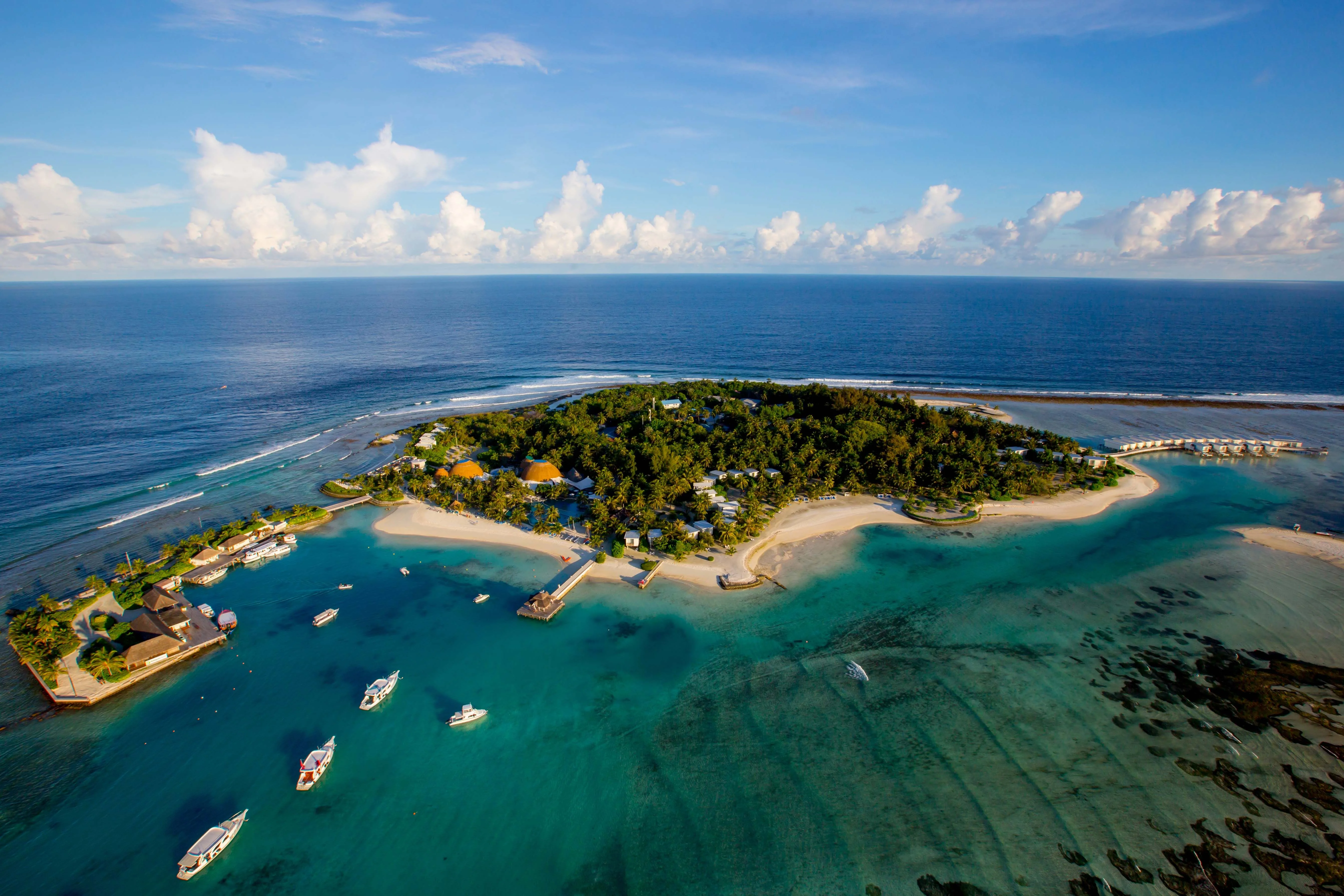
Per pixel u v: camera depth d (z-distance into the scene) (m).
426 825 48.66
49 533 96.75
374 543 94.88
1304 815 47.84
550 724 59.03
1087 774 52.03
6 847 46.56
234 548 90.25
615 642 70.94
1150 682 63.00
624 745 56.44
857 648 69.06
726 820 48.75
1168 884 42.78
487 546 93.19
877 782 51.84
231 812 49.72
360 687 64.12
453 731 58.09
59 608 73.62
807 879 43.88
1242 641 69.38
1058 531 97.31
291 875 44.72
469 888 43.84
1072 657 67.00
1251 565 85.56
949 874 43.91
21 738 56.75
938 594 79.75
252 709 60.88
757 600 78.62
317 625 74.00
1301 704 59.50
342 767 54.16
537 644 70.62
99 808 49.91
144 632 68.19
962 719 58.44
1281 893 41.91
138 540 94.69
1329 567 84.75
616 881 44.28
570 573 84.75
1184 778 51.44
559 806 50.28
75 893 43.38
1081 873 43.75
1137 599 77.94
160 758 54.81
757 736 57.03
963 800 49.88
